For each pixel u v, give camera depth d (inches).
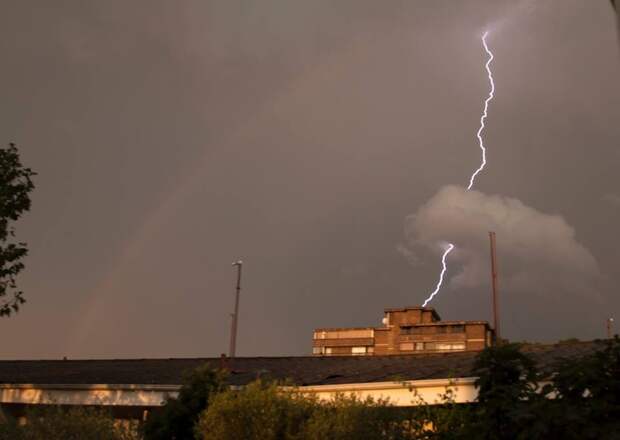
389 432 390.9
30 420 459.2
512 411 300.2
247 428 395.9
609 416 283.7
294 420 398.6
